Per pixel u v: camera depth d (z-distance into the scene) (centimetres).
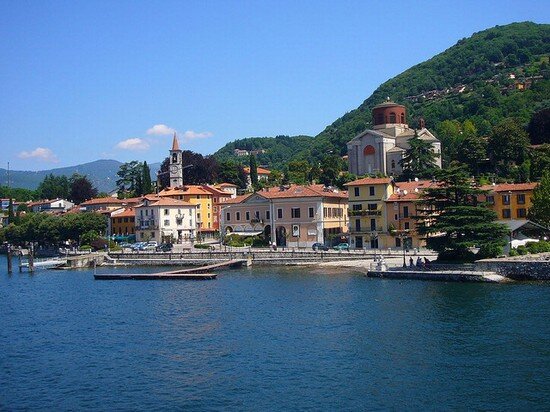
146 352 5175
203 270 11069
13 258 17300
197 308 7194
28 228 18175
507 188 12481
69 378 4522
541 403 3766
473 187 9619
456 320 5922
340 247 12612
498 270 8350
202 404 3884
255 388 4147
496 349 4884
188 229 17275
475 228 8850
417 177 16662
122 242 17300
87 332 6084
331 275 9831
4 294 9244
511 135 17250
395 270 9244
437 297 7188
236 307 7150
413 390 4041
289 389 4109
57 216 18512
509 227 9575
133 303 7794
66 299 8450
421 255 10688
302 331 5731
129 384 4328
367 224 12681
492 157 17500
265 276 10156
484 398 3872
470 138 17838
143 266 12962
